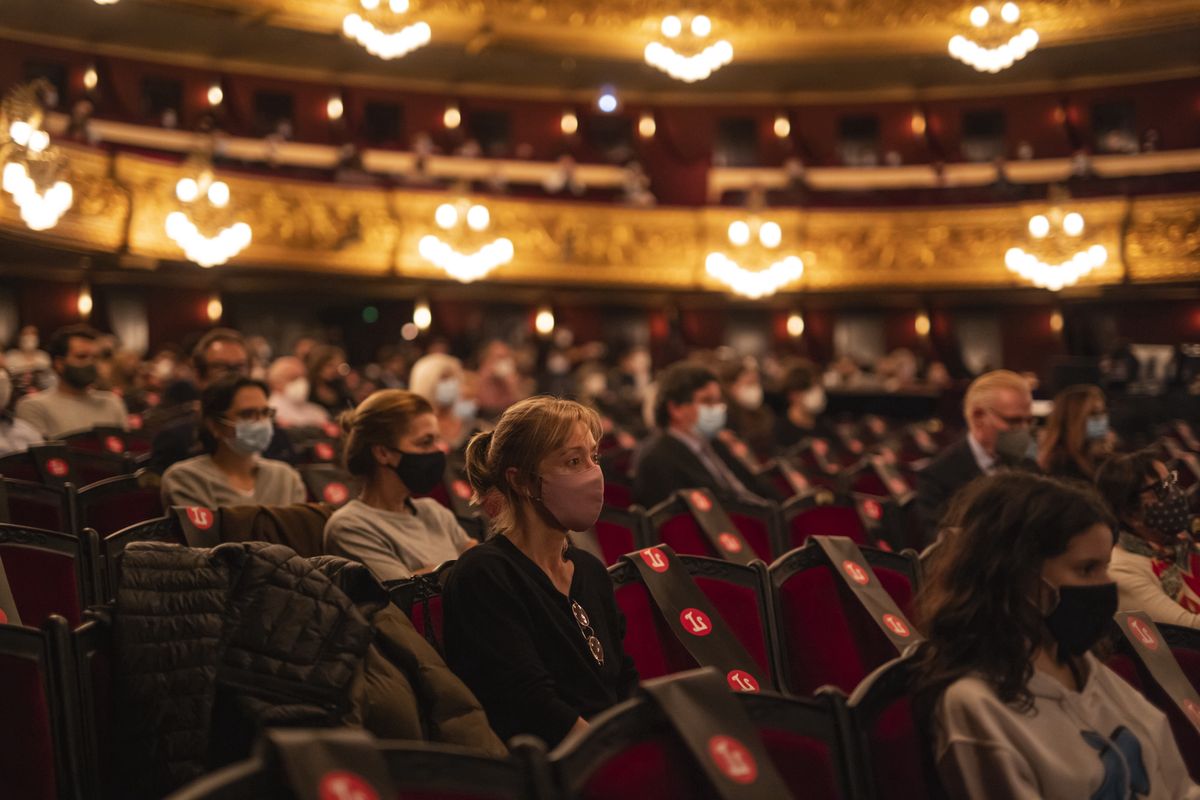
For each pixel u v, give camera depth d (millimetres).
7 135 10930
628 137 20906
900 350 19766
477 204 17938
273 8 16859
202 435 4875
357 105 19625
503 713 2836
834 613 3410
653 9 18922
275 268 16906
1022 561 2264
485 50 18812
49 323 16438
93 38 17391
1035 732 2229
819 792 2084
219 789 1551
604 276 18859
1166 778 2428
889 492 7297
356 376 14242
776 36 19297
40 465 5711
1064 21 18469
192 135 17531
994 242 18875
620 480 6500
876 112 21094
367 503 3908
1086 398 5672
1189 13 17922
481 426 8547
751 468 6801
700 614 3236
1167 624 3076
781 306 20562
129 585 2691
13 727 2441
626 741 1887
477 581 2896
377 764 1657
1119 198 18141
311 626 2646
